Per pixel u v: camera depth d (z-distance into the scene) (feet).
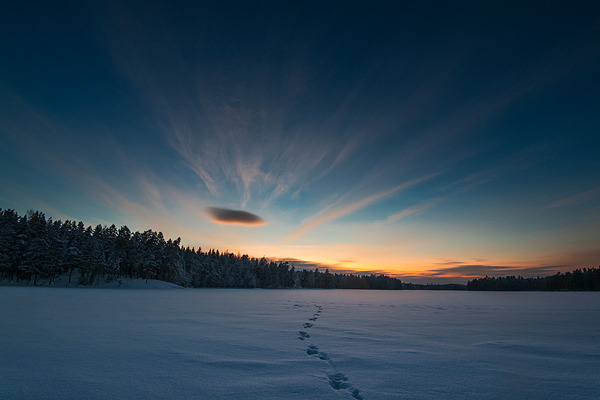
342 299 127.54
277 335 34.35
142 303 75.87
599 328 42.45
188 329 36.88
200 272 327.26
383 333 36.88
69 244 228.22
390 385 18.40
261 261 411.95
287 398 15.89
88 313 50.29
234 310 64.03
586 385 18.63
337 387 18.52
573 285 388.98
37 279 204.33
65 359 22.04
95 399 15.03
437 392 17.34
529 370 21.58
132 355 23.71
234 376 19.43
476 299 139.54
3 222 196.95
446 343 30.89
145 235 249.96
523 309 77.25
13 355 22.74
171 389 16.79
